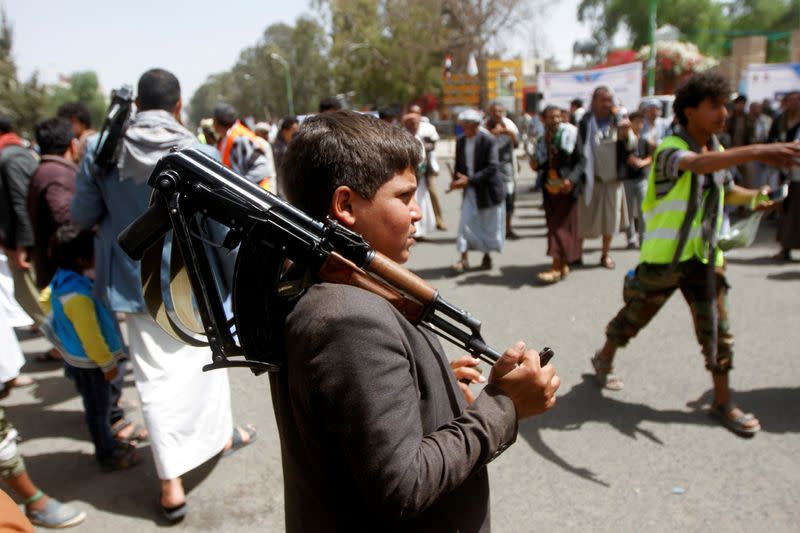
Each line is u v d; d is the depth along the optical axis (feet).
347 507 3.38
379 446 2.90
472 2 109.29
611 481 9.15
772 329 14.62
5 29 99.50
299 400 3.18
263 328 3.32
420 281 3.29
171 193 3.22
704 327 10.07
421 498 2.95
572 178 18.40
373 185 3.40
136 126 8.18
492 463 9.73
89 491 9.61
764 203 9.49
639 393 11.78
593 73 40.19
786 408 10.94
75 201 8.54
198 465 9.18
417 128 25.12
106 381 9.96
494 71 89.97
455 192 45.14
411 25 142.61
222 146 16.30
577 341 14.49
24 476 8.43
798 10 105.81
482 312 16.85
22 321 9.96
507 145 26.05
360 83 156.76
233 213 3.19
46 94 103.65
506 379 3.39
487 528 3.79
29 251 14.99
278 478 9.79
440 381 3.51
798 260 21.17
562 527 8.20
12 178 14.35
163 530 8.61
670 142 9.69
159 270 3.62
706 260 9.71
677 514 8.34
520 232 28.43
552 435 10.46
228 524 8.72
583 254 23.50
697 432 10.35
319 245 3.14
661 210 10.04
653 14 57.00
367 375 2.93
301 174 3.49
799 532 7.88
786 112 25.03
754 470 9.22
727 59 101.50
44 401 13.10
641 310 10.97
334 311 3.01
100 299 8.96
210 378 9.18
